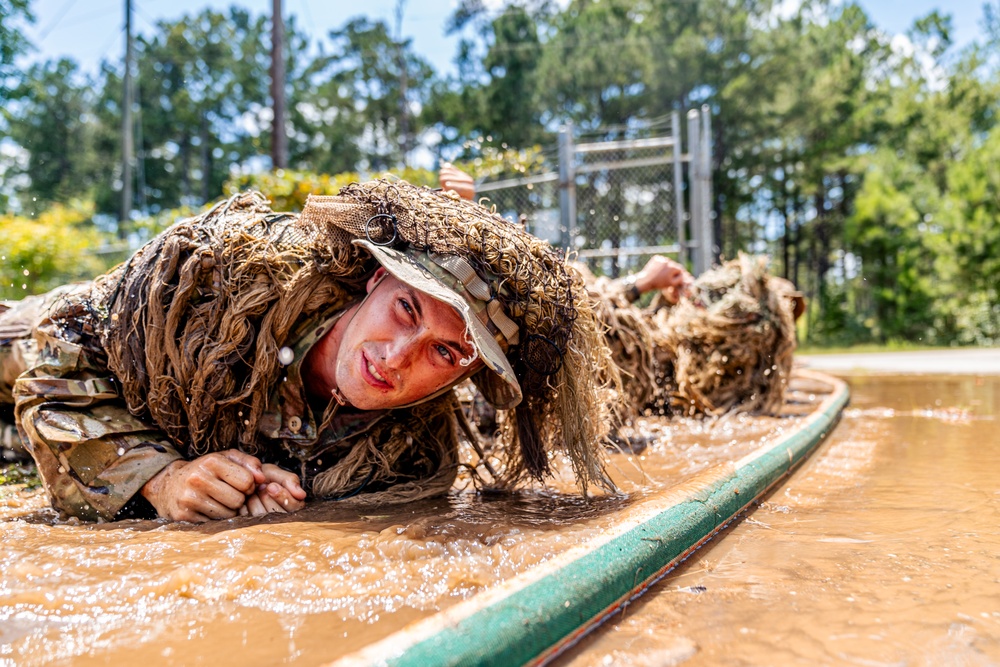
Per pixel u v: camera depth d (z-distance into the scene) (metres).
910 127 33.44
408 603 1.29
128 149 21.83
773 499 2.22
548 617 1.08
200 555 1.59
